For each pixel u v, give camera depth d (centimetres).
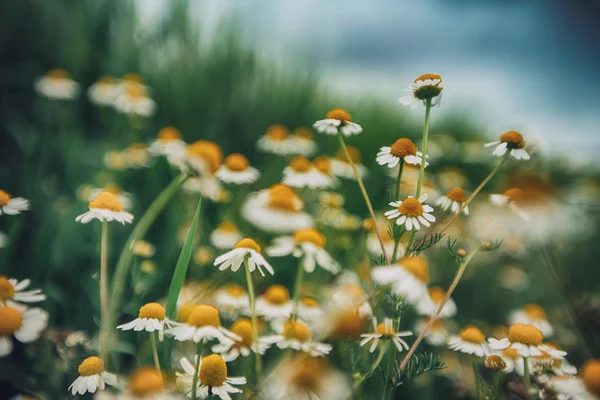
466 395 43
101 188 58
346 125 37
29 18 83
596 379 31
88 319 44
